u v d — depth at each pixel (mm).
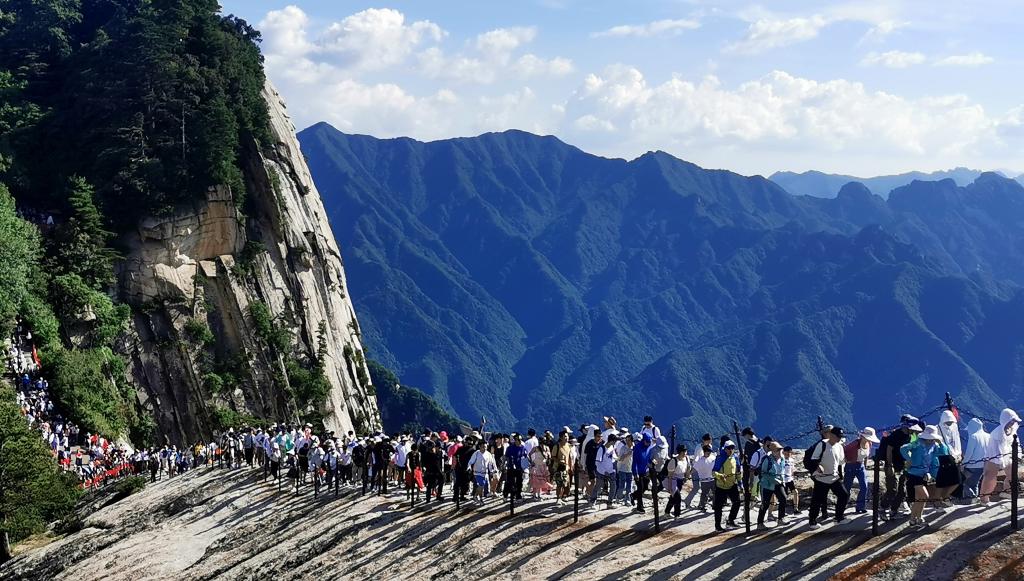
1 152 120188
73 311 106500
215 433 110562
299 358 127750
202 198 120750
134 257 116625
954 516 31000
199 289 119688
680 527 36594
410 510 48344
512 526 40969
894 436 32031
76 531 68625
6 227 98250
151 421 110188
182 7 132375
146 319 115500
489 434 49781
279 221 129000
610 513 40312
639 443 39906
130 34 133000
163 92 122938
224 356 120375
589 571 33719
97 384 102625
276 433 75188
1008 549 27297
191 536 58406
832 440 33312
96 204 115688
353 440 58469
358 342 144875
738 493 35281
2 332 95062
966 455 32625
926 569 27484
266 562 48250
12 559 64438
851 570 28625
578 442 44844
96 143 121250
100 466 87750
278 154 134750
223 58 131125
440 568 39094
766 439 37125
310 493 59594
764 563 30672
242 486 66750
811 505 33406
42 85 136375
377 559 42594
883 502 33312
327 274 137500
